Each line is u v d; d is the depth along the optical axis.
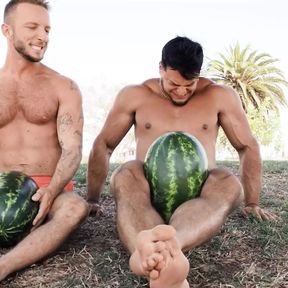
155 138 1.87
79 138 1.78
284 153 11.47
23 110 1.79
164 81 1.81
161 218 1.55
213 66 14.20
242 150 1.96
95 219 2.01
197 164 1.62
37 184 1.71
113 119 1.95
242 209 2.02
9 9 1.76
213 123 1.90
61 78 1.83
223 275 1.50
